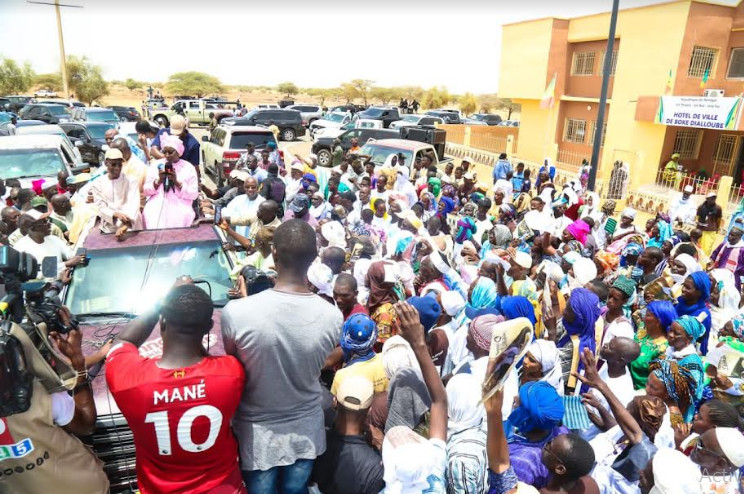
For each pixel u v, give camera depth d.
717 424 3.24
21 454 2.25
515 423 2.95
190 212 5.74
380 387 3.21
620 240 8.59
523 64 24.92
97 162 17.64
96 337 3.86
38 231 5.39
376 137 20.89
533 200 9.15
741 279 8.23
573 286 5.99
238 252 5.41
